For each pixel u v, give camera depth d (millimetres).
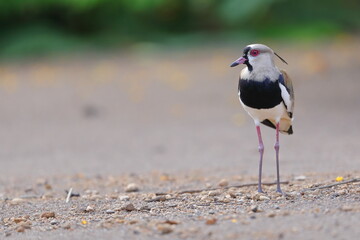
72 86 20922
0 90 20859
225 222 7059
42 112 17859
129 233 6957
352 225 6566
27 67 24516
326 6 30656
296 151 12633
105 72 22875
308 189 8750
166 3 29297
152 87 20281
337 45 25781
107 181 11000
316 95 18016
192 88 19844
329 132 14234
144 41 28297
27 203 9406
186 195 9070
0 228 7836
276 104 8367
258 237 6445
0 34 28078
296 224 6746
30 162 13000
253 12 28953
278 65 21844
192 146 13797
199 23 30109
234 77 20969
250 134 14648
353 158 11453
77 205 9008
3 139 15188
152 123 16281
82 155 13469
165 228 6836
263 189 9148
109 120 16812
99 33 29188
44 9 28375
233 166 11695
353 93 17953
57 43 27344
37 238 7176
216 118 16453
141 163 12492
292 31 28734
